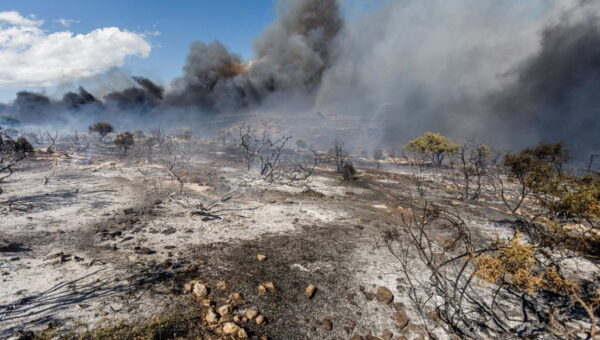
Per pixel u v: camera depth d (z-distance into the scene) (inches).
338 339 221.0
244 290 275.9
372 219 540.4
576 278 321.7
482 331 231.3
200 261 327.9
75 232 401.7
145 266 308.2
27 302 230.1
